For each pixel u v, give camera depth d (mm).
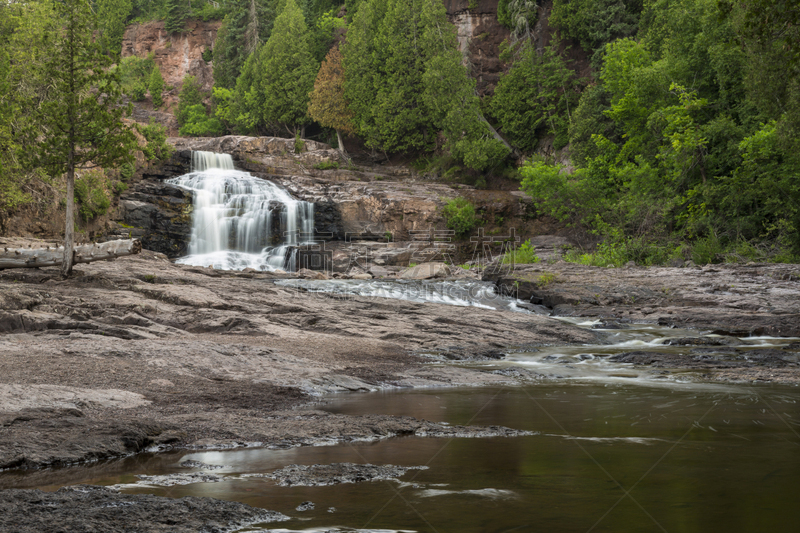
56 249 21125
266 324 16109
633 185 37406
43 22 30562
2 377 8047
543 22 58656
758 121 33250
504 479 4004
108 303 16938
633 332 18688
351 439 5547
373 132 60875
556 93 55156
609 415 6840
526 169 41469
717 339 16203
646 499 3486
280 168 55000
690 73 37250
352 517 3152
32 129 20547
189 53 82938
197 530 2906
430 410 7348
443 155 60688
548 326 18859
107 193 36344
